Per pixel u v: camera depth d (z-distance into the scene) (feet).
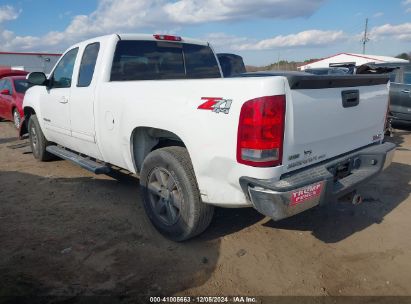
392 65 34.94
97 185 17.85
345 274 10.64
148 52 15.29
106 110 13.79
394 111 34.63
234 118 9.41
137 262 11.15
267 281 10.29
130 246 12.05
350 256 11.59
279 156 9.36
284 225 13.60
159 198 12.46
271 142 9.14
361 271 10.79
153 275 10.52
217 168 10.11
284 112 9.20
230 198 10.23
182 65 16.43
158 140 13.28
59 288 9.91
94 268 10.84
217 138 9.86
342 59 124.36
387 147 12.85
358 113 11.84
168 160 11.44
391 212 14.85
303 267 10.96
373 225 13.70
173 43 16.20
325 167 10.57
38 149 21.66
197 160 10.53
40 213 14.67
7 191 17.22
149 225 13.55
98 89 14.20
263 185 9.20
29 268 10.83
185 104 10.63
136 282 10.20
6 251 11.76
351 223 13.85
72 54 16.98
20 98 33.01
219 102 9.74
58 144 19.97
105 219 14.07
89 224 13.66
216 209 14.35
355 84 11.50
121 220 13.97
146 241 12.38
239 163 9.52
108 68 14.19
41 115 19.86
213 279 10.35
